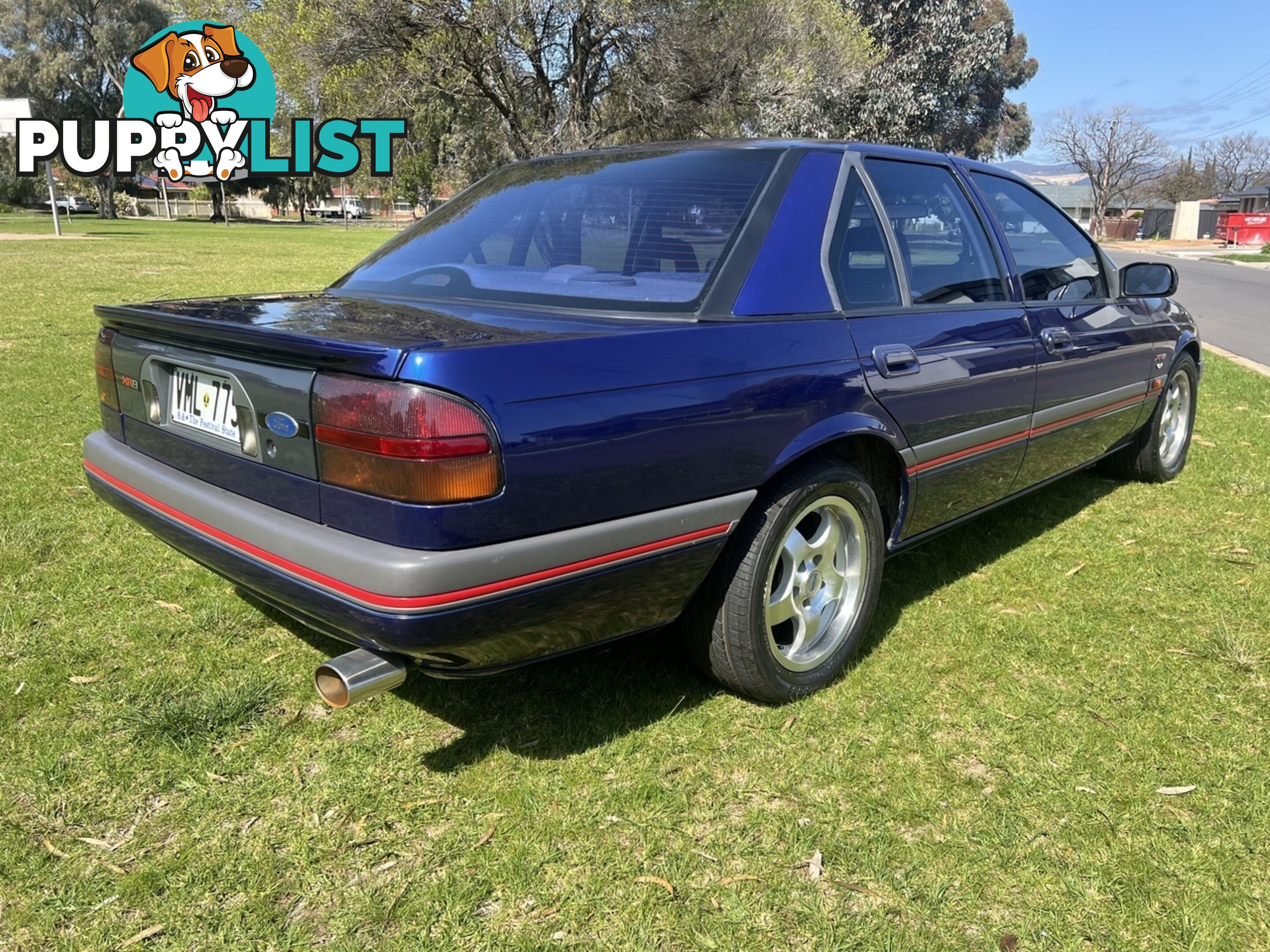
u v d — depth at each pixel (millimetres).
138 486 2582
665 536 2273
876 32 34438
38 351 8172
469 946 1907
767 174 2781
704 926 1963
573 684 2883
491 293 2713
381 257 3219
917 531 3197
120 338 2711
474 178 23891
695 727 2658
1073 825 2268
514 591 2025
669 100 20547
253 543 2184
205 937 1918
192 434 2439
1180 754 2549
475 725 2662
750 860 2154
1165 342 4578
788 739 2607
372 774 2436
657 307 2453
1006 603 3504
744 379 2393
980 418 3225
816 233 2750
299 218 90125
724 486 2381
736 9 20859
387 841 2195
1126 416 4387
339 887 2055
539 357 2051
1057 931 1954
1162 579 3725
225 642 3088
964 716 2730
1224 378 8320
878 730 2654
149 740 2539
